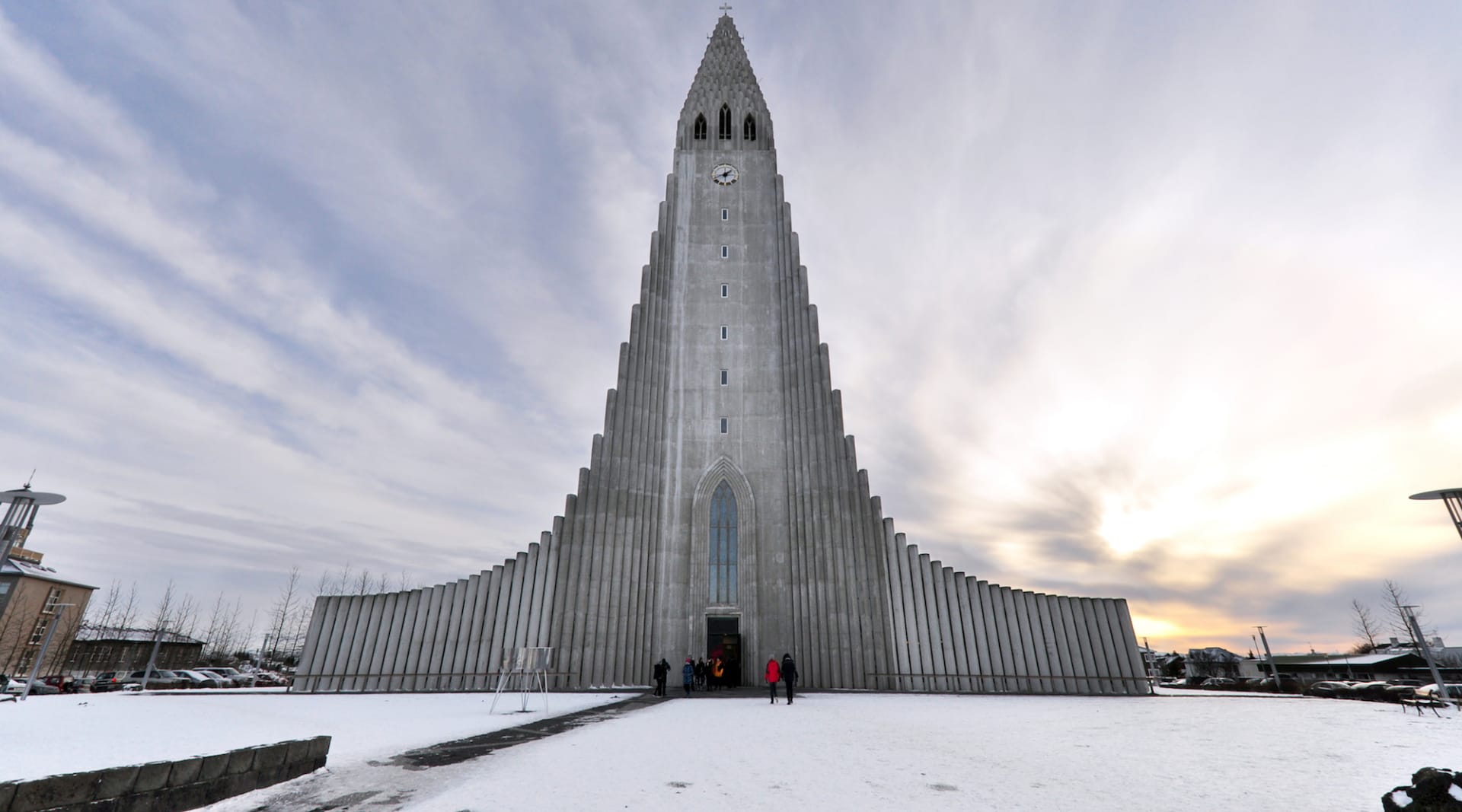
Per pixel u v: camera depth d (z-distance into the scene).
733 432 42.12
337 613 38.53
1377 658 62.62
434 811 7.70
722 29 59.06
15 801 6.08
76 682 47.81
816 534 38.81
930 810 7.98
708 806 8.05
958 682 35.72
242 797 8.39
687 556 39.28
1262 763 11.71
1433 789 7.07
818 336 43.31
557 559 37.47
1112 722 19.47
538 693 31.95
